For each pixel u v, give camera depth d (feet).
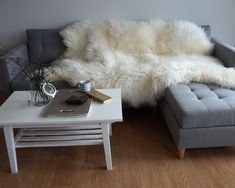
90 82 6.33
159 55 8.68
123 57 8.24
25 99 6.10
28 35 9.06
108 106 5.63
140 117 8.02
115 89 6.54
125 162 5.99
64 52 9.08
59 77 7.56
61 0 9.20
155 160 6.03
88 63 8.04
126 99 7.31
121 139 6.90
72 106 5.48
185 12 9.43
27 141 5.80
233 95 6.07
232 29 9.74
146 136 7.02
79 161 6.07
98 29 8.81
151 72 7.17
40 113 5.42
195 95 6.16
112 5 9.29
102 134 5.46
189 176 5.50
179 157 6.06
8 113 5.43
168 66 7.27
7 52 8.63
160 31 8.86
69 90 6.40
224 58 7.88
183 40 8.70
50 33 9.10
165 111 6.88
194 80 6.97
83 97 5.75
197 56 8.39
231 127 5.63
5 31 9.57
